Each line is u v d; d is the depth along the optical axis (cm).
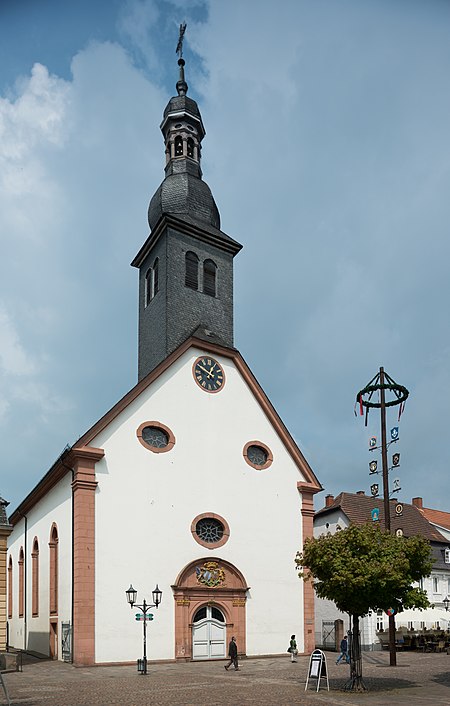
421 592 2419
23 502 4334
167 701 1975
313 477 3997
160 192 4506
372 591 2203
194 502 3494
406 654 3988
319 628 4862
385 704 1897
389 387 3300
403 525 5294
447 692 2161
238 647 3425
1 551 3002
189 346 3744
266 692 2175
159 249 4212
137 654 3119
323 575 2311
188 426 3597
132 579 3195
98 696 2094
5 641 2936
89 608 3058
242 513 3650
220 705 1892
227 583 3484
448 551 5388
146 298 4316
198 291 4166
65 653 3209
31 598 4109
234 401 3819
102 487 3234
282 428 3938
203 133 4800
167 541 3344
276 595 3638
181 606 3275
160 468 3425
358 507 5162
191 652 3266
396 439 3253
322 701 1964
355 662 2223
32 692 2205
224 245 4372
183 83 4841
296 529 3825
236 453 3728
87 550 3119
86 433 3250
